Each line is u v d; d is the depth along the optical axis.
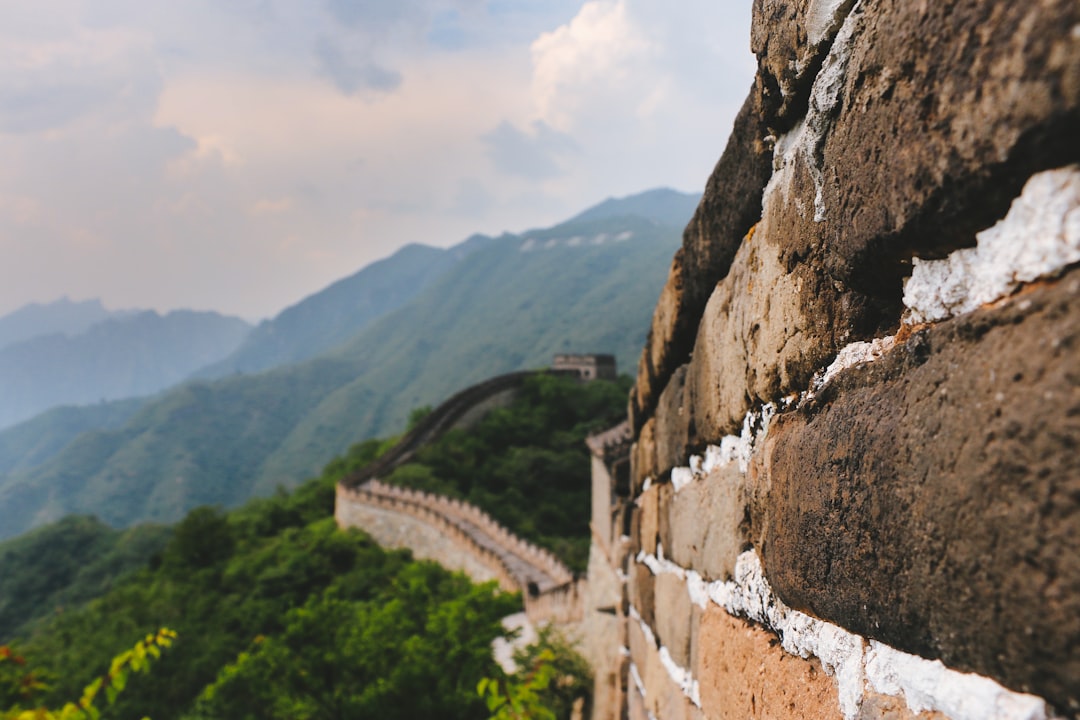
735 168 2.33
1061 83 0.89
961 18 1.08
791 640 1.93
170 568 39.41
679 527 3.40
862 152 1.42
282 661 13.37
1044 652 0.94
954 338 1.17
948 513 1.12
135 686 24.31
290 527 44.81
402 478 41.16
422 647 13.48
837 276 1.60
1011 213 1.06
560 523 38.41
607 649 12.68
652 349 3.88
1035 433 0.94
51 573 74.50
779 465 1.92
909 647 1.30
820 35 1.57
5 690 7.56
